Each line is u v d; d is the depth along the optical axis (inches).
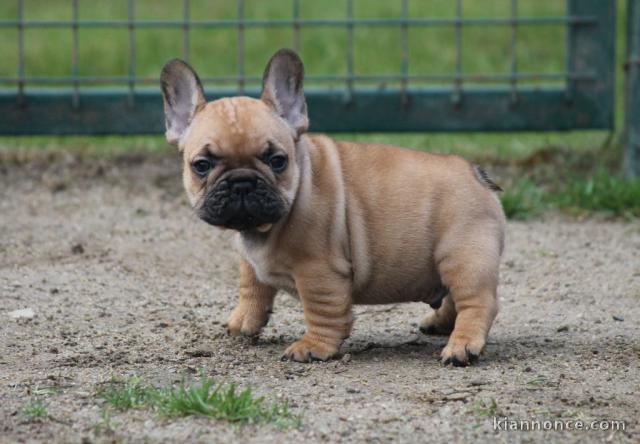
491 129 676.1
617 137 749.3
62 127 662.5
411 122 670.5
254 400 318.3
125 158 701.3
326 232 362.6
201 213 352.5
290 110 368.2
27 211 586.2
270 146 350.9
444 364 362.6
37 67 903.7
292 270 366.0
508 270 499.5
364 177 373.7
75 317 422.6
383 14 1015.6
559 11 1029.2
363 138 773.9
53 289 457.4
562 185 648.4
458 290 369.7
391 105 668.1
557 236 556.4
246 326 395.9
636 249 533.0
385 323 431.2
